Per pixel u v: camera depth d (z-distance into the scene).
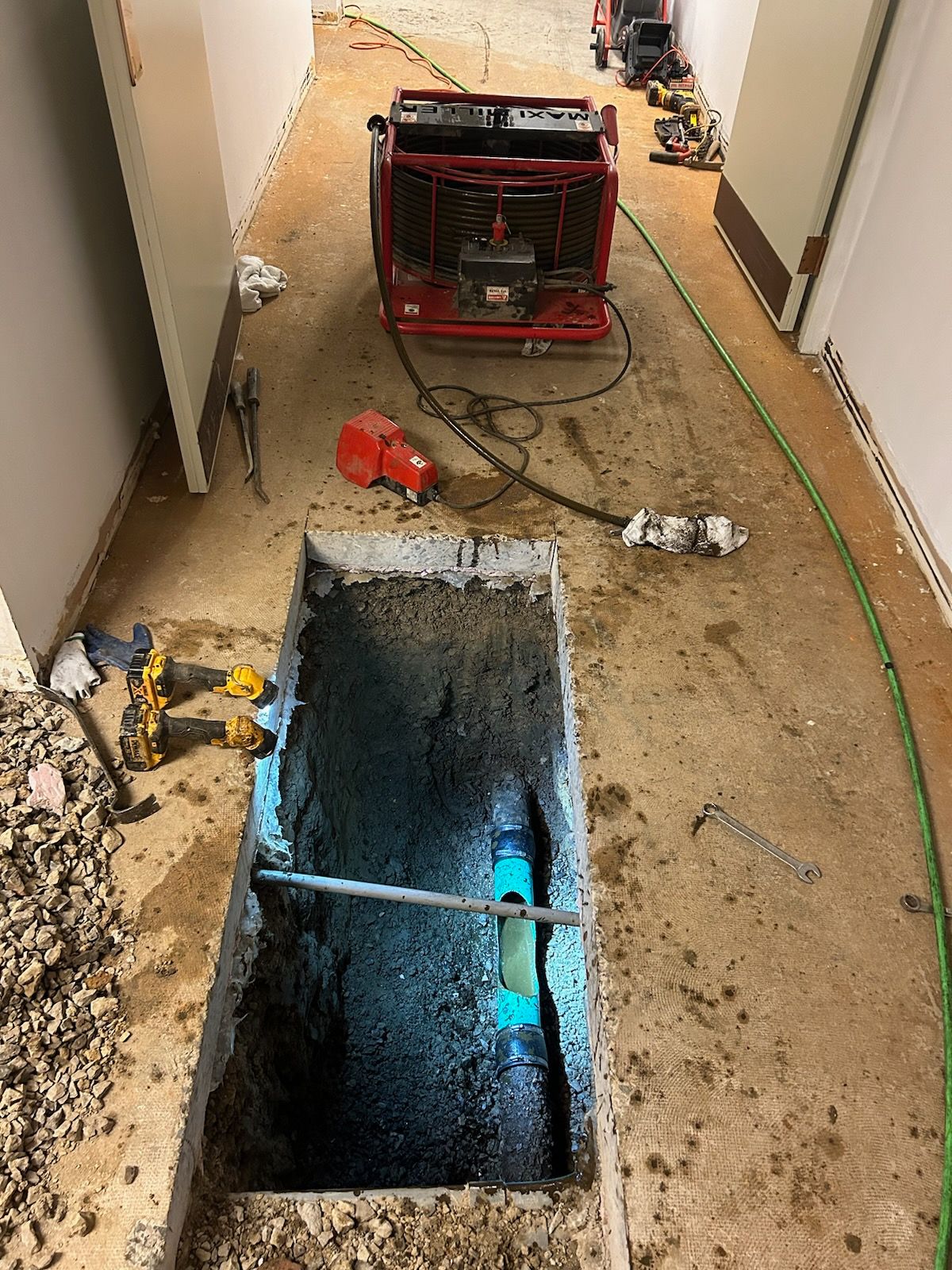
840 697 1.62
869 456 2.13
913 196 2.00
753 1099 1.12
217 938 1.23
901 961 1.27
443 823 2.32
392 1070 1.95
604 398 2.30
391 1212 1.13
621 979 1.23
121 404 1.85
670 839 1.38
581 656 1.65
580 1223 1.14
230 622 1.65
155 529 1.83
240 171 2.79
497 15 5.27
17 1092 1.06
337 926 1.99
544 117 2.41
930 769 1.51
